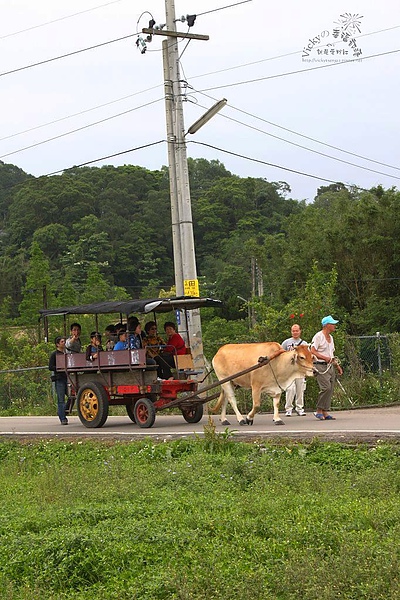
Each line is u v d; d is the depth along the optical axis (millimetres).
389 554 7520
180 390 17922
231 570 7773
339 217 50656
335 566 7395
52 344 44625
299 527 8625
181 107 21422
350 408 20734
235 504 10180
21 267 91438
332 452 12844
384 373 22438
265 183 103125
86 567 8398
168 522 9422
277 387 17172
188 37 21516
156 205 98062
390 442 13109
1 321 73188
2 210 110875
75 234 96062
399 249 45281
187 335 19125
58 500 11523
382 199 47094
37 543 9008
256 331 22844
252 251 57844
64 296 74062
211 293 75938
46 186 102000
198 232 95688
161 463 13352
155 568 8164
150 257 93125
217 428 16953
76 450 15625
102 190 104250
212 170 117188
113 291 75938
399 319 42406
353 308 46094
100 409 18266
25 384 30000
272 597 7113
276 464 12203
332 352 17766
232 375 16953
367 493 10398
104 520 9789
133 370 17781
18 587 8172
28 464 15062
